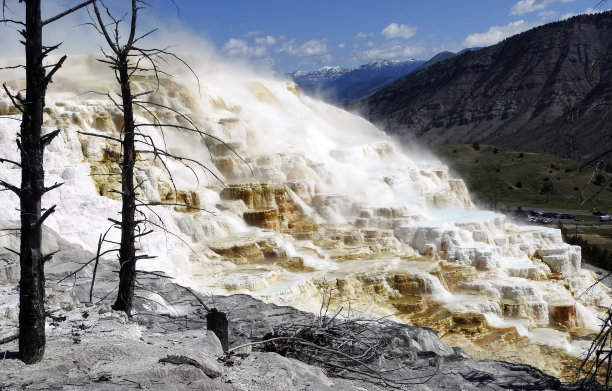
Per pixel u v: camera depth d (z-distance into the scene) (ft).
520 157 460.55
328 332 30.83
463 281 99.40
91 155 97.71
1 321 30.89
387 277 91.09
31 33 22.04
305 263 94.17
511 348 80.64
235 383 22.88
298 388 23.59
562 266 121.08
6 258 43.42
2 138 89.35
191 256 84.94
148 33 30.89
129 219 32.63
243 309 43.14
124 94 31.45
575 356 80.74
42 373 21.63
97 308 33.68
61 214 70.44
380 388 26.55
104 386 20.74
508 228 134.72
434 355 35.32
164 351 25.41
